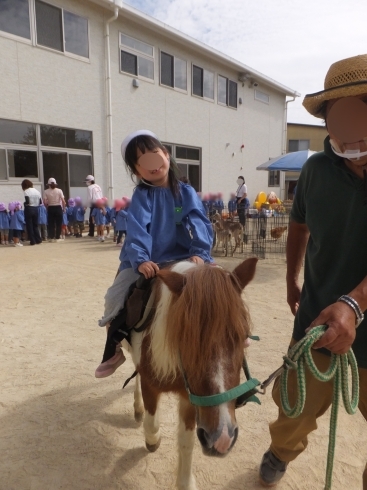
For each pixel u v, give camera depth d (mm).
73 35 11812
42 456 2559
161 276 1660
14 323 4859
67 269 7746
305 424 1957
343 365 1565
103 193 13156
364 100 1509
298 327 2006
